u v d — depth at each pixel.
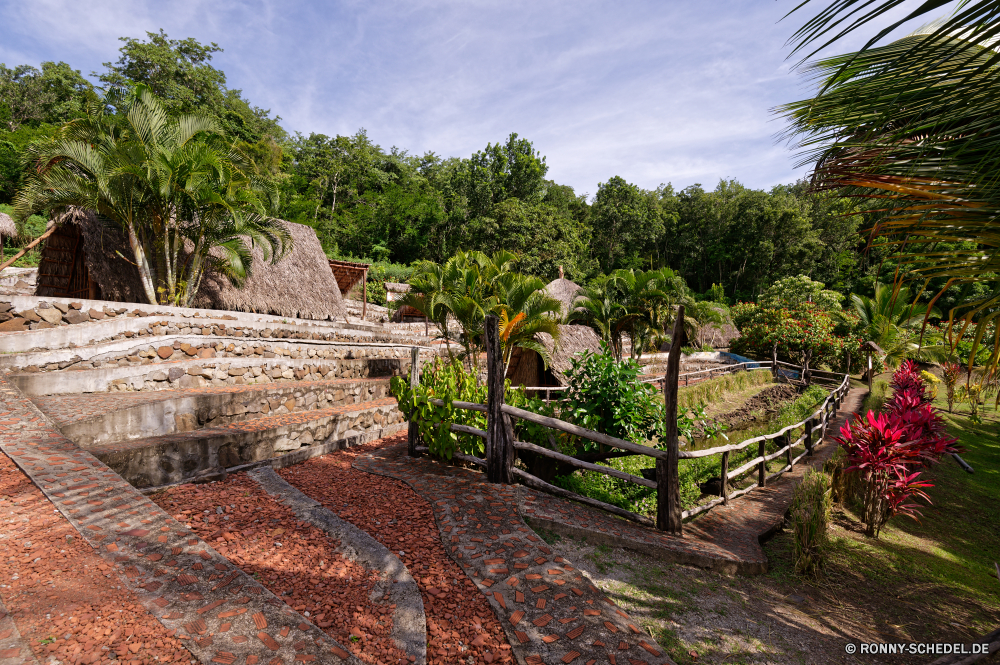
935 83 2.28
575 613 3.21
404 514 4.61
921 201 2.62
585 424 5.70
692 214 65.94
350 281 20.06
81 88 42.97
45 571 2.80
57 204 8.88
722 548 4.84
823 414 10.98
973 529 6.62
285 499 4.80
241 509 4.49
